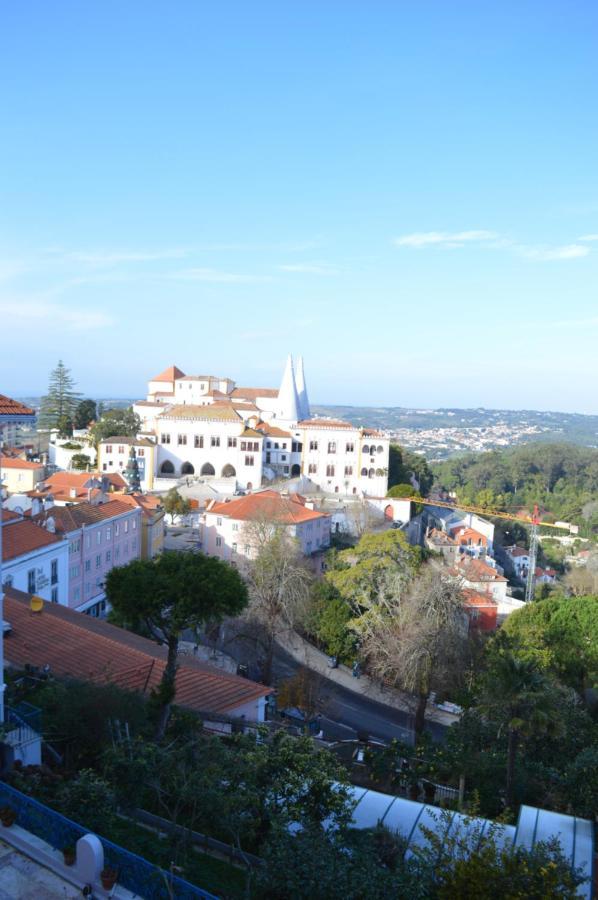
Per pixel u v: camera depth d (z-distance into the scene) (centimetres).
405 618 5775
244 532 8175
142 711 2500
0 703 2069
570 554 16050
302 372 15375
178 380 15500
